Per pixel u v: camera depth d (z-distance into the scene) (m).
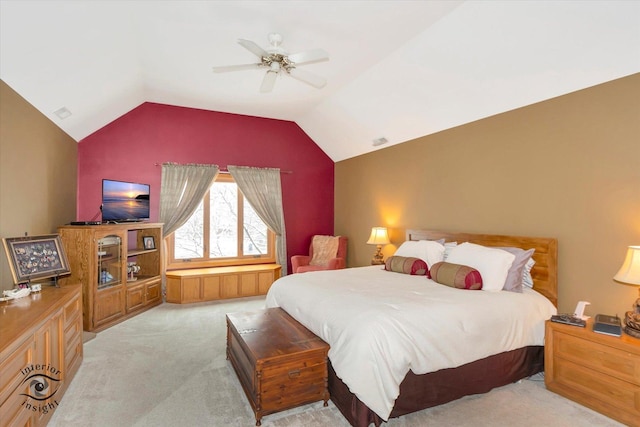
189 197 5.14
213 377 2.66
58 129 3.81
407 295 2.61
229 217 5.64
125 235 4.11
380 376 1.96
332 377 2.31
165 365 2.87
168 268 5.17
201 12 2.72
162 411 2.20
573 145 2.81
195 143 5.28
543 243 2.96
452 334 2.24
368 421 1.98
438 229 4.20
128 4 2.59
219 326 3.87
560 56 2.61
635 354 2.05
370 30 2.98
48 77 2.96
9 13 2.14
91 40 2.83
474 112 3.61
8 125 2.74
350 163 6.02
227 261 5.57
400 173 4.85
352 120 5.02
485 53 2.91
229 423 2.09
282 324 2.68
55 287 2.71
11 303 2.22
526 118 3.18
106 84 3.71
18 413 1.66
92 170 4.63
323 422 2.12
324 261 5.57
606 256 2.60
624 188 2.50
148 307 4.54
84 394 2.39
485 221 3.59
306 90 4.47
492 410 2.25
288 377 2.16
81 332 2.84
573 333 2.36
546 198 3.02
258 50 2.67
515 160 3.29
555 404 2.32
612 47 2.36
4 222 2.70
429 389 2.21
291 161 6.06
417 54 3.29
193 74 3.98
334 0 2.56
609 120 2.58
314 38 3.13
